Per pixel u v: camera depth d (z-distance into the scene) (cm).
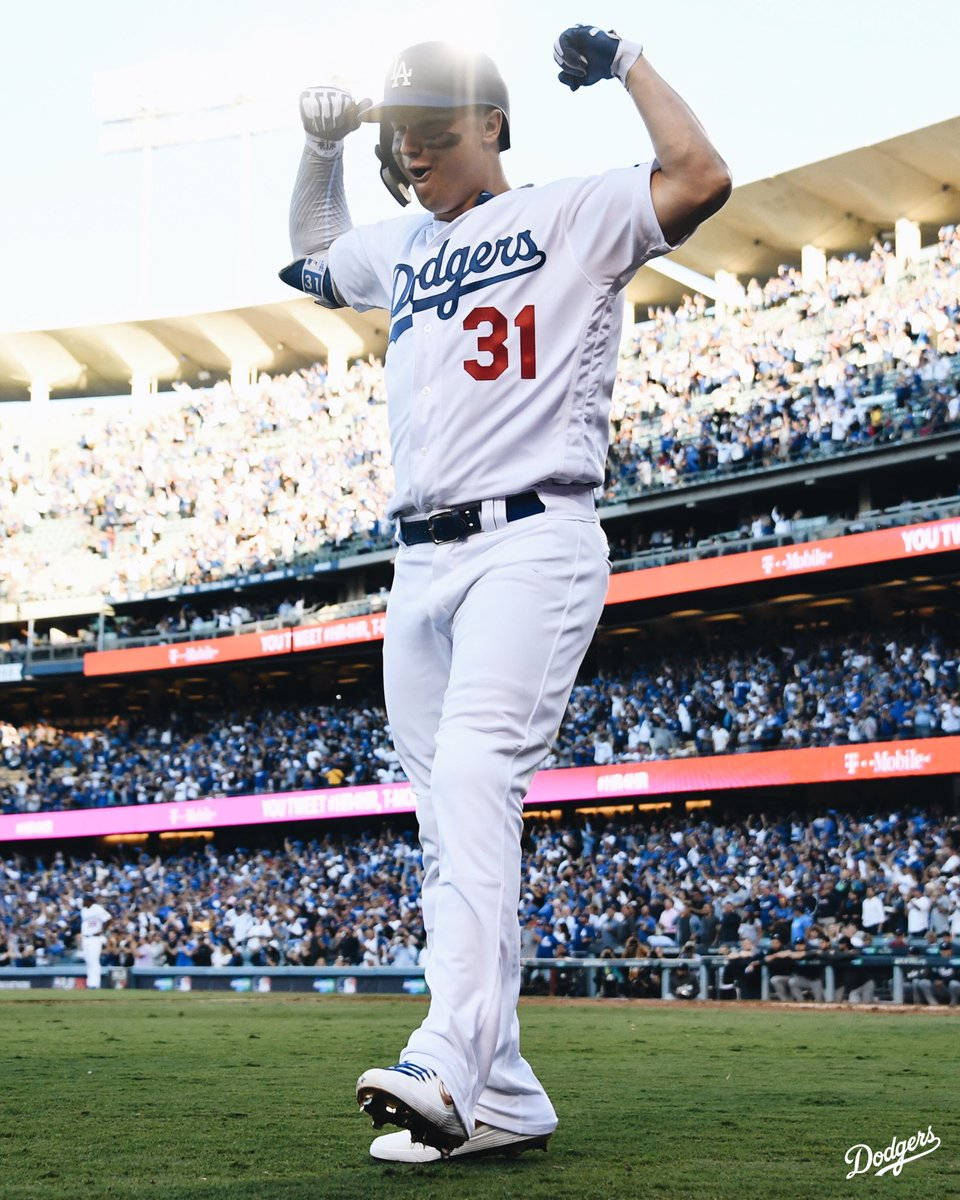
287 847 3212
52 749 3631
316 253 441
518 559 355
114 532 3894
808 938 2016
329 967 2544
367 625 3188
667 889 2308
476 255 363
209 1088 588
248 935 2725
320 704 3559
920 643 2617
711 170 335
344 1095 554
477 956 333
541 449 358
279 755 3328
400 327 379
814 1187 321
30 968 2911
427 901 387
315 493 3584
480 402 359
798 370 2969
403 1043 916
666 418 3075
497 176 378
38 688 3909
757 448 2878
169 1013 1461
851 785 2750
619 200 347
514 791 348
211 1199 299
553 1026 1205
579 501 366
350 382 3778
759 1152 385
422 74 363
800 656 2770
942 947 1895
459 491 360
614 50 343
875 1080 654
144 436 4009
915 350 2789
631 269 357
